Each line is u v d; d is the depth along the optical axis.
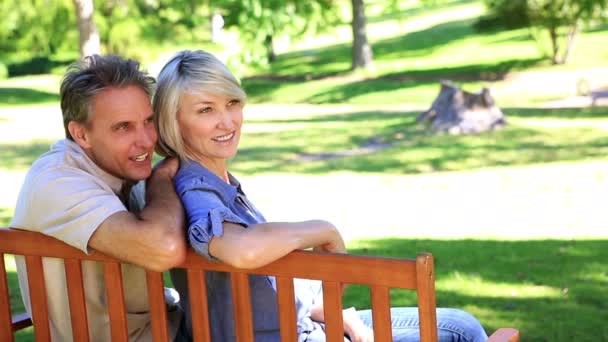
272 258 2.77
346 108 29.78
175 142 3.23
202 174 3.21
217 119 3.19
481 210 11.43
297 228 2.85
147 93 3.20
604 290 7.33
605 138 17.11
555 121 20.34
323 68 42.00
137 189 3.48
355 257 2.67
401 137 19.25
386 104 30.80
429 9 55.97
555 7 33.66
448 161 15.82
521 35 41.00
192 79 3.15
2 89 41.84
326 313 2.76
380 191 13.39
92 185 3.07
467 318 3.39
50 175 3.10
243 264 2.76
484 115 19.45
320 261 2.73
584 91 27.52
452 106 19.78
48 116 30.05
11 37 38.69
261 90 37.78
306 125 23.84
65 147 3.25
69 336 3.34
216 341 3.19
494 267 8.27
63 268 3.29
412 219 11.12
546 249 8.95
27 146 21.25
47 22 37.53
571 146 16.41
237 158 17.92
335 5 39.56
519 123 20.11
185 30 38.78
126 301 3.28
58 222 3.04
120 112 3.11
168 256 2.83
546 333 6.25
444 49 41.31
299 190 13.88
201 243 2.83
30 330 6.64
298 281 3.45
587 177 13.23
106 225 2.93
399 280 2.59
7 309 3.44
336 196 13.18
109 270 3.06
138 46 37.50
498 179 13.67
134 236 2.85
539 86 30.41
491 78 33.81
